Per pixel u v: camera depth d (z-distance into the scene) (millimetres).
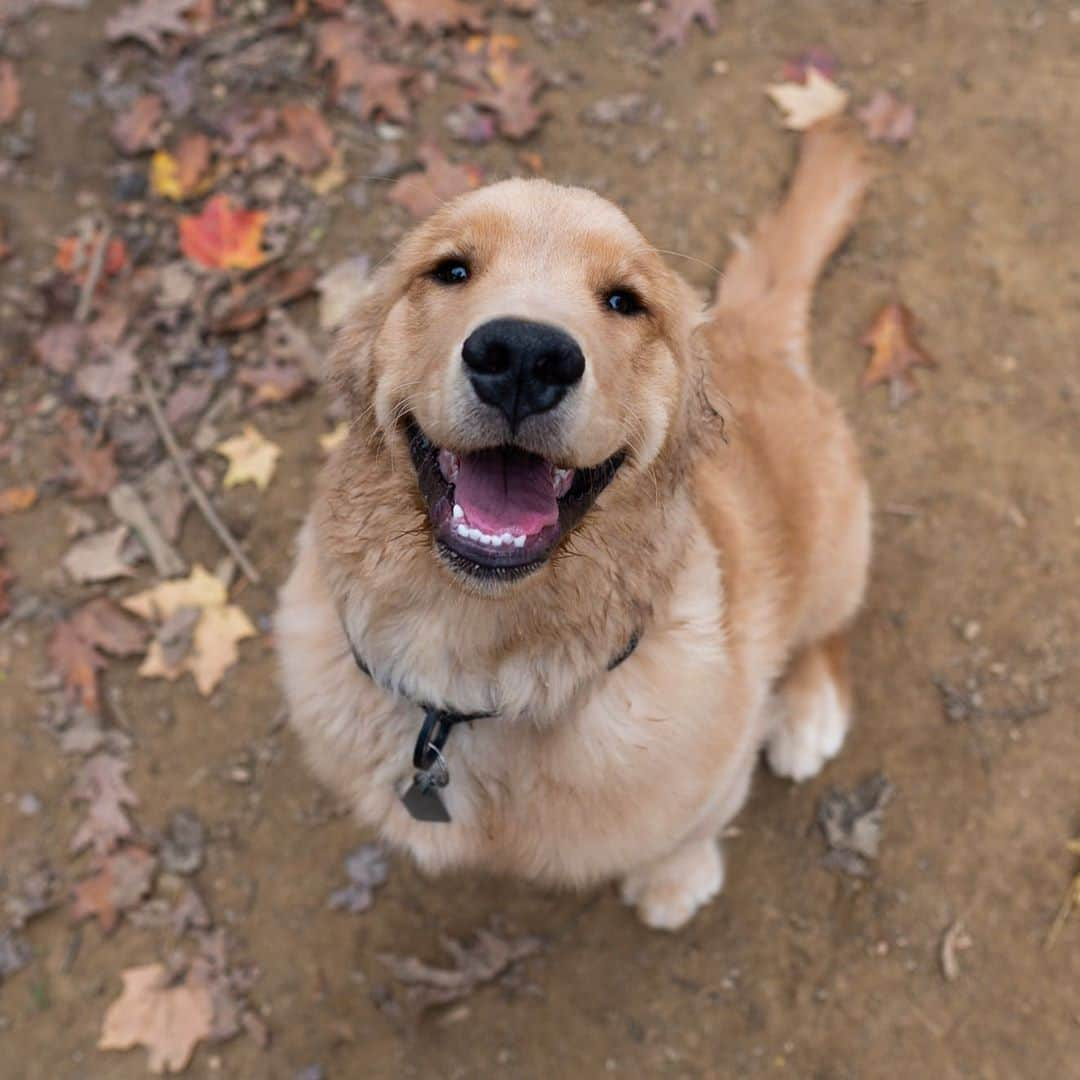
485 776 641
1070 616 887
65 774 859
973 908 809
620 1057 786
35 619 904
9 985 801
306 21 1116
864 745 865
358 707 649
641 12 1115
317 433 974
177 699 886
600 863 675
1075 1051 766
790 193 873
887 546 925
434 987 802
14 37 1105
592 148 1069
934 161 1045
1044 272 994
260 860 843
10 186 1057
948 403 962
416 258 590
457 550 529
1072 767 843
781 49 1103
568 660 599
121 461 958
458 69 1095
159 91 1090
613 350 549
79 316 1002
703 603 642
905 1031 780
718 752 654
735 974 804
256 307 1008
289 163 1064
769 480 743
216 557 933
